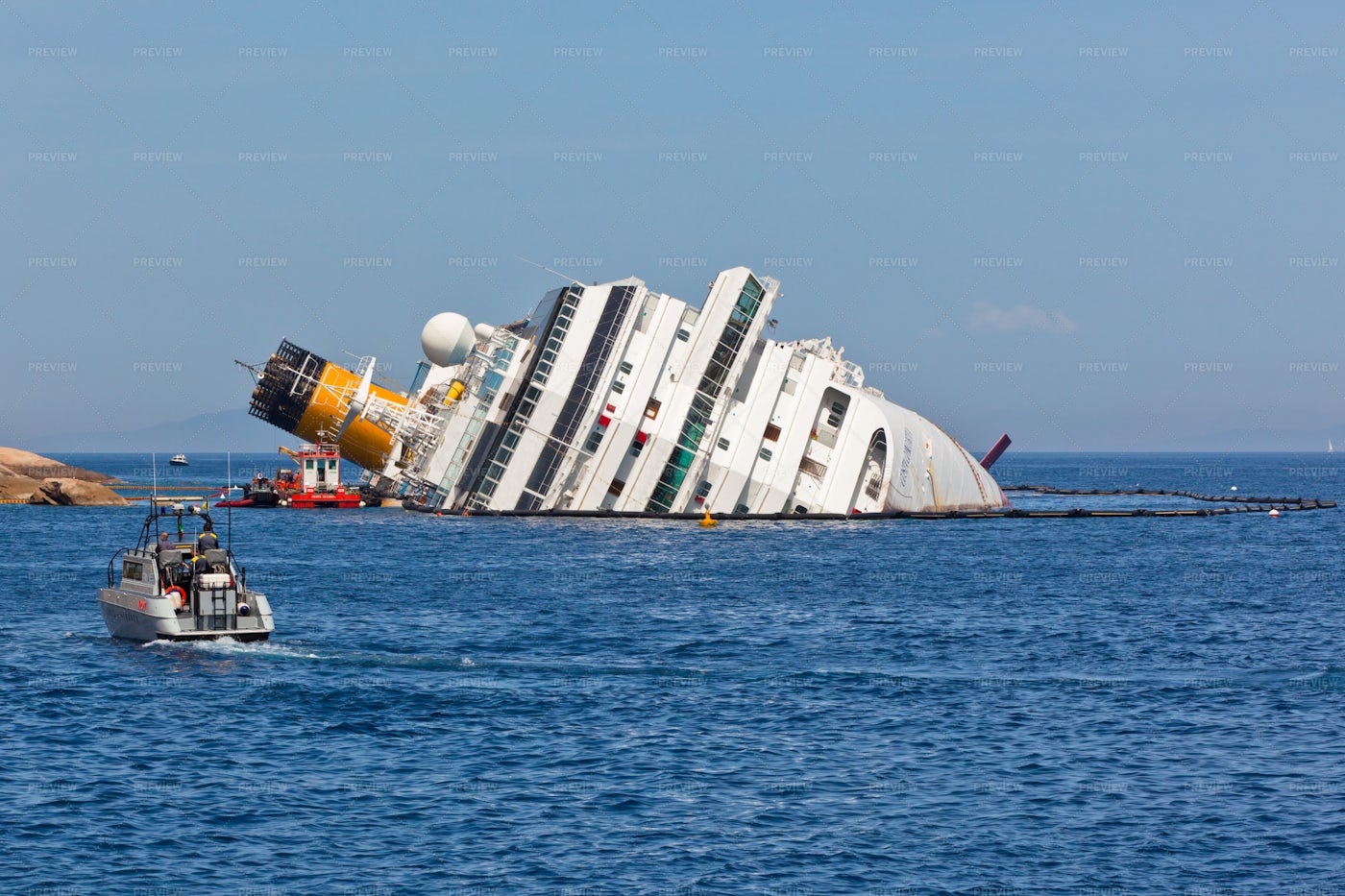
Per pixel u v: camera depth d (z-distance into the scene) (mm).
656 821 67812
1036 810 70062
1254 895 58875
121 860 62000
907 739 84875
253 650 113688
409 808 69688
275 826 66750
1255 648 124250
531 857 62781
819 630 133750
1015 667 111812
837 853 63531
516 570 190625
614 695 97312
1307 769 77625
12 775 74812
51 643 117625
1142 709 94188
